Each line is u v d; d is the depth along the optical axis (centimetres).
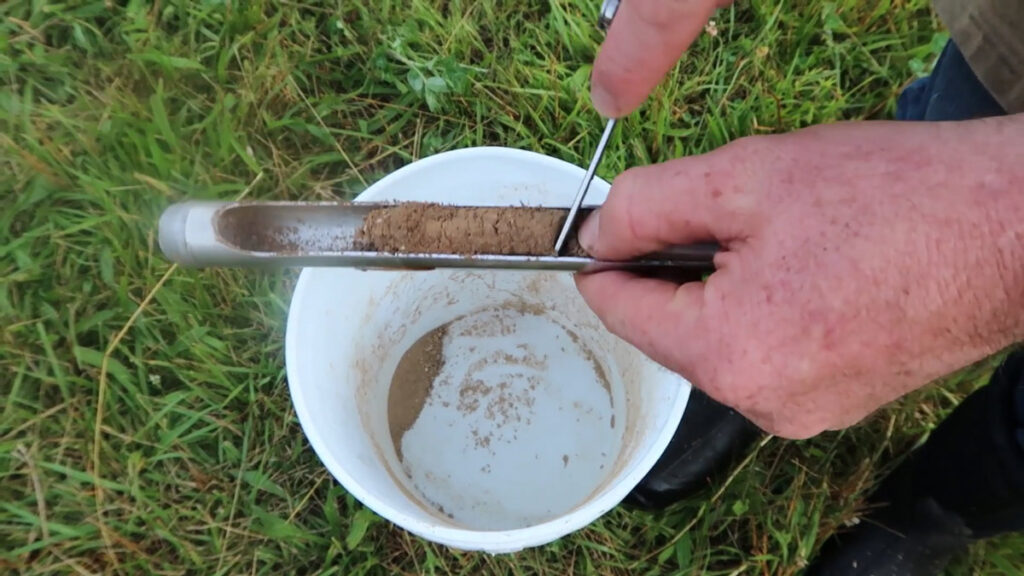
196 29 136
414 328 122
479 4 142
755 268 61
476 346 127
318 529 120
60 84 132
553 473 118
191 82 135
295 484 121
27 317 120
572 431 120
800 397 62
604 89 70
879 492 122
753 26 143
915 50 143
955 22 95
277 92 135
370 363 113
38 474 113
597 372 123
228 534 117
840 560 121
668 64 66
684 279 74
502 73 137
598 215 73
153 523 114
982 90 102
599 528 121
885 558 118
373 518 119
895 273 56
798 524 122
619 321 71
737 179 62
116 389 119
